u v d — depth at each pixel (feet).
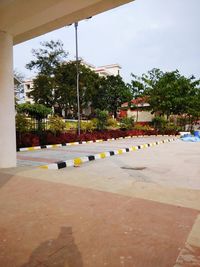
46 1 15.07
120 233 7.49
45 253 6.45
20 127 34.68
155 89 85.05
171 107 83.87
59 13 15.83
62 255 6.34
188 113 88.17
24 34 20.51
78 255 6.33
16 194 11.60
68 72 102.73
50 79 102.42
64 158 24.47
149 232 7.54
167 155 29.27
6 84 18.11
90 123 55.47
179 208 9.61
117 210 9.42
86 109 130.21
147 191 12.06
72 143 42.34
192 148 38.09
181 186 14.23
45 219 8.62
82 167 20.85
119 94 119.65
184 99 81.56
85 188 12.57
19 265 5.94
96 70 163.53
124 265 5.87
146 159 25.88
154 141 49.60
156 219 8.52
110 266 5.84
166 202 10.36
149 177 16.75
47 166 19.86
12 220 8.58
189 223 8.18
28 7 15.98
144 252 6.41
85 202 10.39
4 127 18.20
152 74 89.92
